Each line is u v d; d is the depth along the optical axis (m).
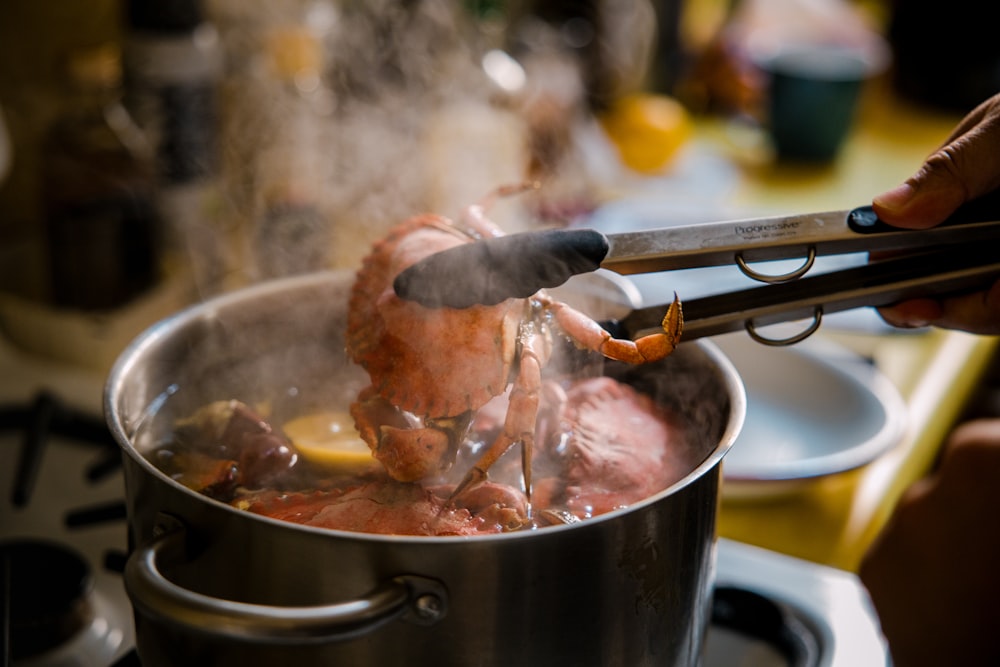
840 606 0.70
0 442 0.80
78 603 0.64
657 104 1.19
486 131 0.95
